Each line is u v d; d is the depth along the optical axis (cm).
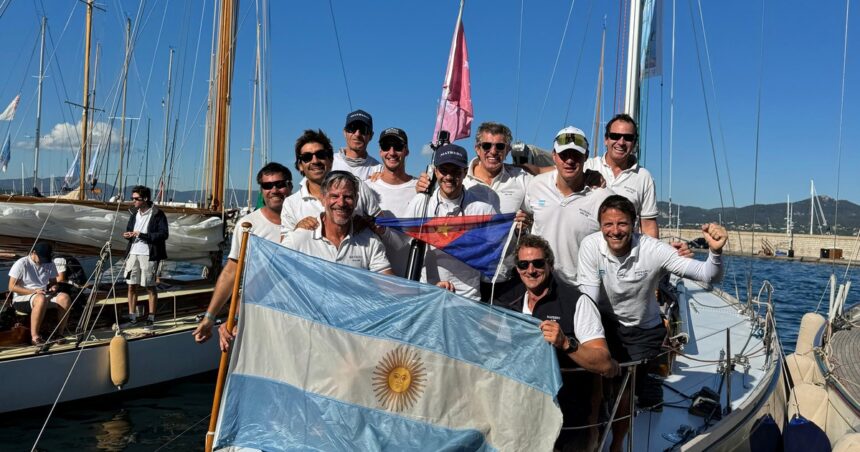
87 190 1811
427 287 359
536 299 364
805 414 734
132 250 912
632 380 366
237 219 1150
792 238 5072
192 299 1027
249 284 369
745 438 469
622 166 504
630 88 847
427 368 352
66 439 695
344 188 371
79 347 793
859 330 1031
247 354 365
